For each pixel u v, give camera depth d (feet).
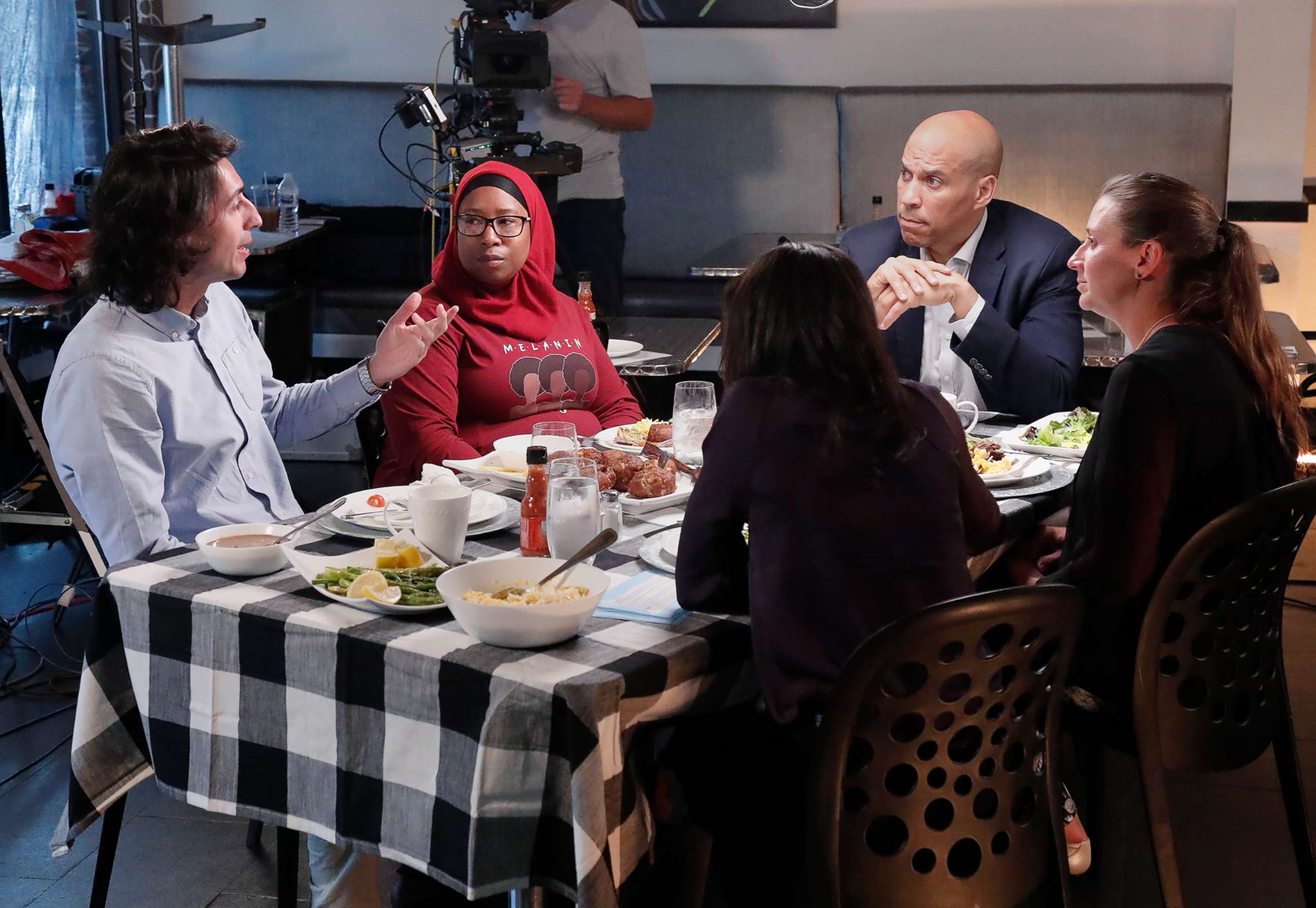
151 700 5.32
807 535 4.78
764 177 17.48
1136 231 6.06
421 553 5.47
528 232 9.13
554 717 4.36
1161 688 5.60
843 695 4.42
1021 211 9.67
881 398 4.85
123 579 5.32
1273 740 6.14
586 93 15.70
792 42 17.37
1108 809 7.77
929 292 8.38
